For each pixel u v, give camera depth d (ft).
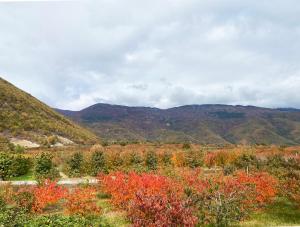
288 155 127.54
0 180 102.06
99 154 117.39
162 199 40.63
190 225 38.40
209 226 53.57
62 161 125.80
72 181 94.43
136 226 38.91
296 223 56.70
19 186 79.46
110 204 64.54
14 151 163.53
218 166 123.85
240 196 59.21
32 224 44.86
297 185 69.21
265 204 65.57
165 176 74.64
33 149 190.60
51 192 63.26
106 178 73.41
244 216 58.03
